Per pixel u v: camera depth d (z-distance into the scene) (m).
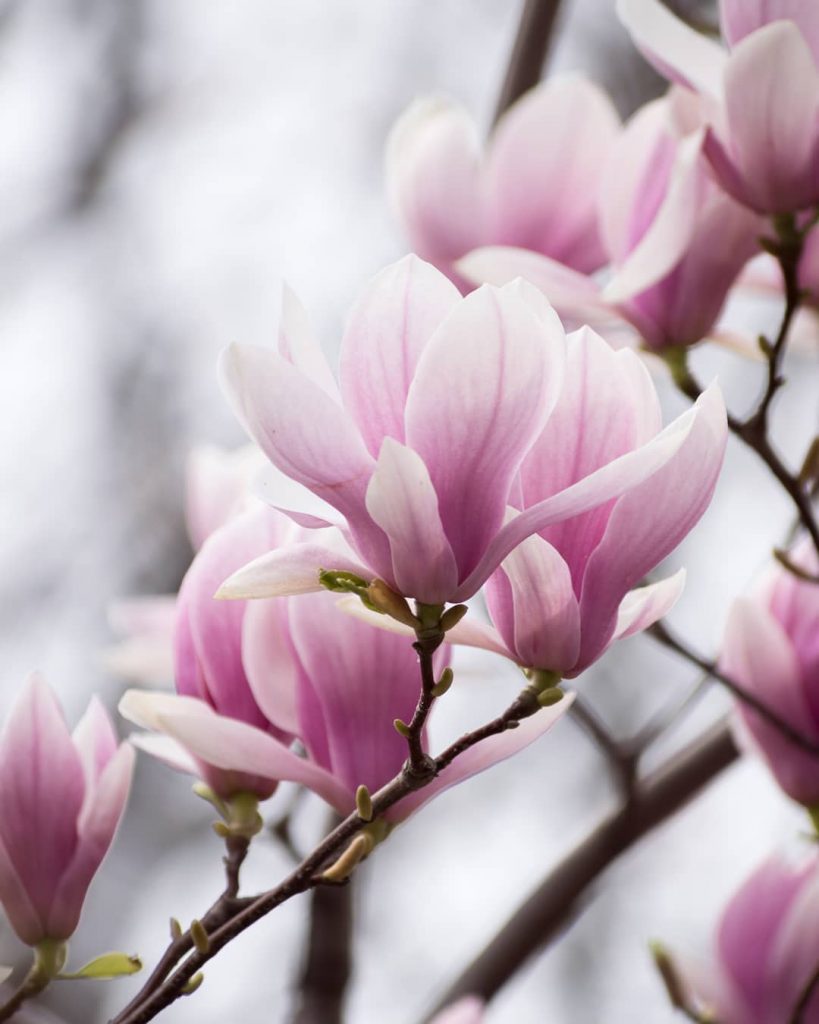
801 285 1.58
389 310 1.33
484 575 1.33
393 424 1.33
